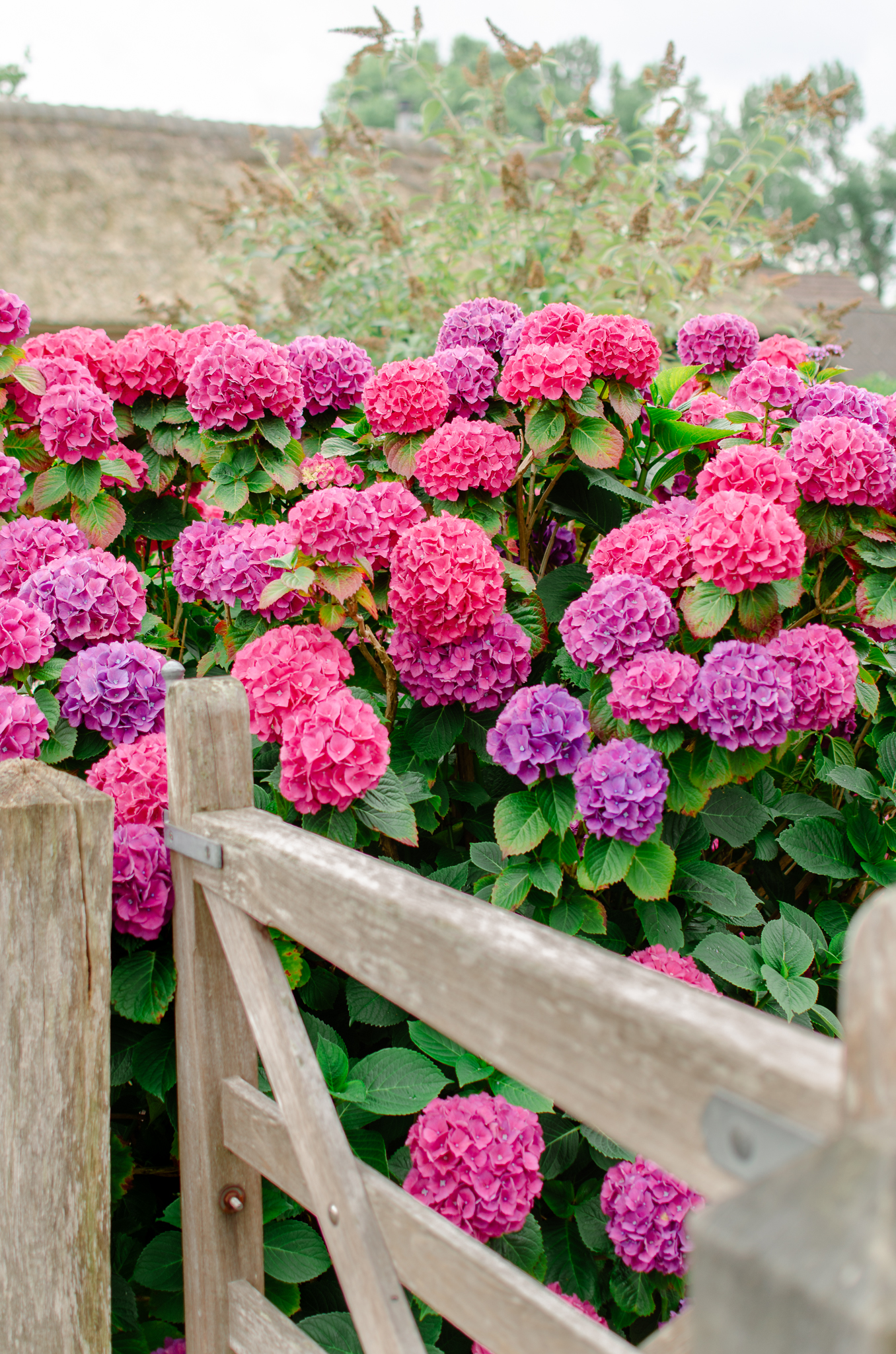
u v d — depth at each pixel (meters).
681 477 2.44
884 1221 0.39
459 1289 0.92
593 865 1.60
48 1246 1.25
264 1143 1.22
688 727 1.69
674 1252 1.51
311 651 1.73
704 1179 0.64
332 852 1.04
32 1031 1.22
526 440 2.10
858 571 2.01
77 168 8.51
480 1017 0.82
